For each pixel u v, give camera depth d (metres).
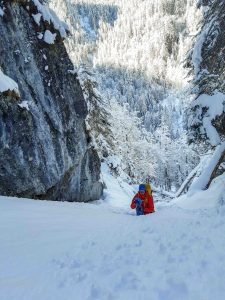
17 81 14.08
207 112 15.02
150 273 4.34
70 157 17.02
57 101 16.20
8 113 12.93
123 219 9.48
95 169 21.31
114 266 4.73
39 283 4.27
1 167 12.89
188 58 17.19
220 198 12.45
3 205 10.38
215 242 5.47
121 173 31.77
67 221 8.57
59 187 16.64
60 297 3.82
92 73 29.55
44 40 15.77
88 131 19.78
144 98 164.38
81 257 5.24
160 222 7.91
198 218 8.12
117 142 41.19
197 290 3.73
